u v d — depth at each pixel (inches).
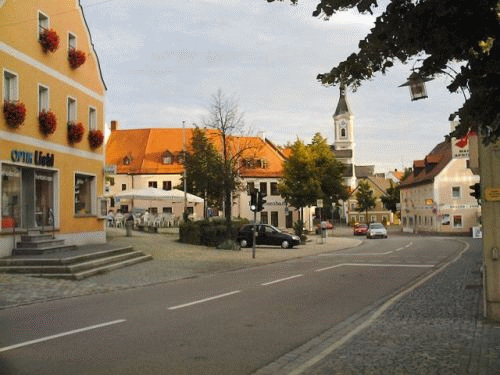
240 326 388.5
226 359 292.5
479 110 163.3
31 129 860.6
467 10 154.1
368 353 297.4
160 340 340.5
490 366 260.7
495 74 158.4
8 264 730.2
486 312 386.6
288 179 2372.0
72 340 341.4
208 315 434.9
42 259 740.0
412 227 3213.6
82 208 1071.0
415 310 443.8
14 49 816.9
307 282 674.8
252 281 692.7
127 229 1444.4
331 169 2388.0
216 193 1460.4
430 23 159.2
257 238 1507.1
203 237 1353.3
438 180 2679.6
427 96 255.3
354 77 187.0
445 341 322.0
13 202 815.7
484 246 385.4
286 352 309.7
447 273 757.3
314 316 430.9
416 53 172.2
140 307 480.7
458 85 164.1
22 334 364.2
